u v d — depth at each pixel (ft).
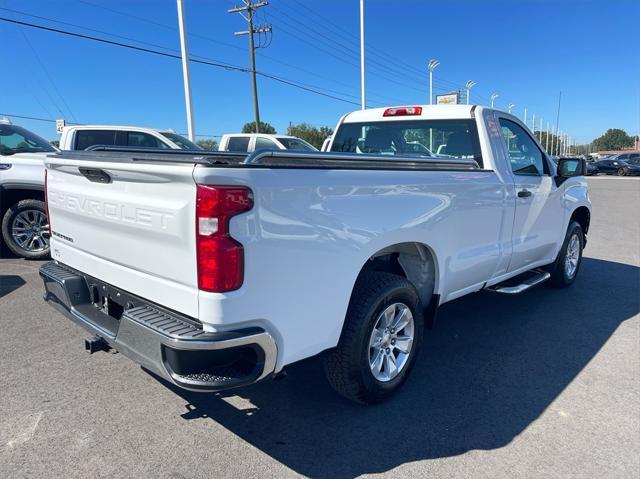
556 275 20.01
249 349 8.32
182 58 49.39
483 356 14.03
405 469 9.12
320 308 9.07
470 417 10.88
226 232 7.60
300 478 8.82
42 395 11.45
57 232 11.89
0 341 14.48
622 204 57.41
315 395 11.72
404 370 11.65
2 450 9.41
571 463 9.33
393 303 10.87
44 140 28.02
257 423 10.52
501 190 14.16
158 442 9.77
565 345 14.87
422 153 15.69
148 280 8.86
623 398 11.77
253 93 103.86
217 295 7.68
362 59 70.59
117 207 9.25
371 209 9.83
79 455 9.30
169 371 8.04
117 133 28.91
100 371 12.70
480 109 14.62
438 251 11.97
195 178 7.52
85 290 11.00
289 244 8.37
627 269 24.72
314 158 9.09
